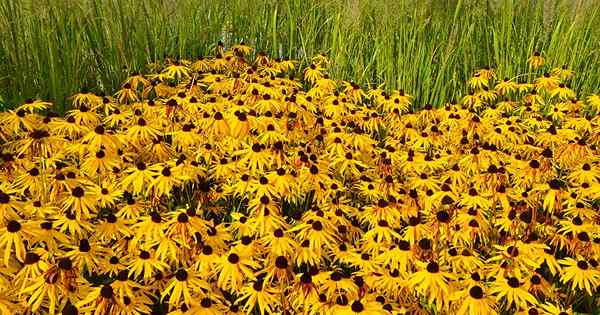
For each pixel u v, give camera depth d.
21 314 3.06
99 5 7.77
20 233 3.38
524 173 5.20
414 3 8.98
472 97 7.39
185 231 3.79
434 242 4.21
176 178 4.45
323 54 8.96
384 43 8.45
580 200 4.83
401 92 7.32
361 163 5.38
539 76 8.43
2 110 6.22
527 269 3.92
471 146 5.96
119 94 6.63
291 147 5.57
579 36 8.52
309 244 4.05
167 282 3.70
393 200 4.90
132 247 3.84
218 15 9.30
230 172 4.90
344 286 3.66
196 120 5.55
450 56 8.48
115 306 3.21
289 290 3.69
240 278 3.64
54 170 4.38
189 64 7.72
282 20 9.56
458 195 4.91
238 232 4.23
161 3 8.34
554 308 3.62
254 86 6.45
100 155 4.61
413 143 6.24
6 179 4.34
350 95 7.24
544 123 6.65
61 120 5.29
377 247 4.23
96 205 4.34
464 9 9.30
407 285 3.77
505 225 4.53
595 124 6.51
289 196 4.72
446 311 3.67
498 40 9.08
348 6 8.58
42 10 6.97
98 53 7.61
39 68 6.70
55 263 3.34
